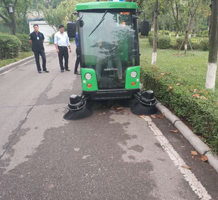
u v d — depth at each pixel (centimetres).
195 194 289
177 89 508
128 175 328
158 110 571
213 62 602
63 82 880
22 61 1426
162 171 335
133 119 523
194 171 333
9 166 359
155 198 283
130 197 286
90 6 515
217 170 329
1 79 972
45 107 618
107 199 284
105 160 367
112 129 477
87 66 528
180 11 1775
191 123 453
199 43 1944
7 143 434
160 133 454
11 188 309
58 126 499
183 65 1119
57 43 1027
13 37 1484
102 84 541
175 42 2083
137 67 537
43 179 325
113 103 620
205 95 468
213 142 358
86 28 524
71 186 309
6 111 597
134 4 525
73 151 396
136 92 559
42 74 1041
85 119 530
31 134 467
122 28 531
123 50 534
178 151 387
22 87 828
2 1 2061
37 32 1017
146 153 384
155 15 1045
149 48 2078
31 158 380
